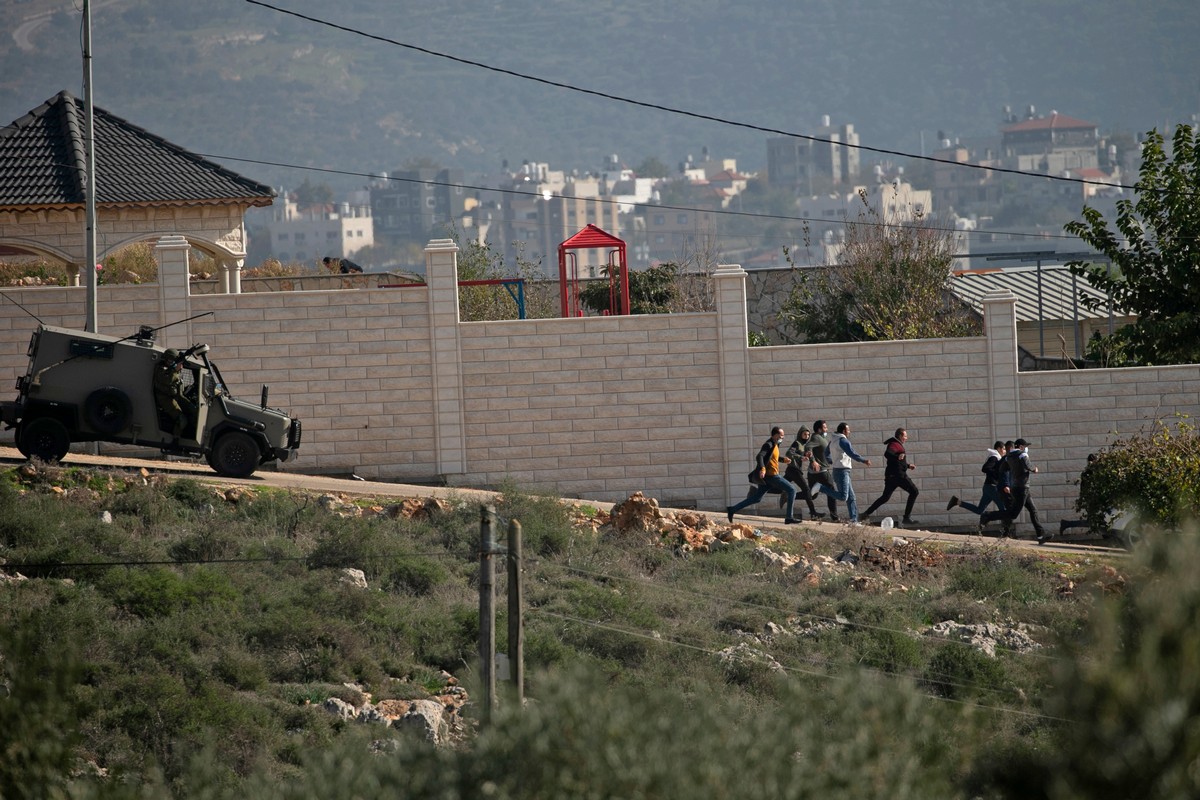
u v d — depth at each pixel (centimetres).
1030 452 11450
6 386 10956
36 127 13188
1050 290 18350
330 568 8062
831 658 6788
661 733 2944
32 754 3834
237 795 3788
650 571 8931
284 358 11181
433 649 7006
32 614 6094
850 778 2906
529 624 7175
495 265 18050
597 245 13238
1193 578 2683
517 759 2994
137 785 4259
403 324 11262
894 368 11475
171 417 9881
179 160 13375
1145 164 12475
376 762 3381
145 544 8050
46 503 8488
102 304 11050
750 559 9150
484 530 4834
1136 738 2533
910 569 9106
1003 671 6469
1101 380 11450
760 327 16675
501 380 11344
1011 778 2883
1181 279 12144
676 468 11444
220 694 6041
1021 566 9238
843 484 10762
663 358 11425
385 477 11256
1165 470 9781
